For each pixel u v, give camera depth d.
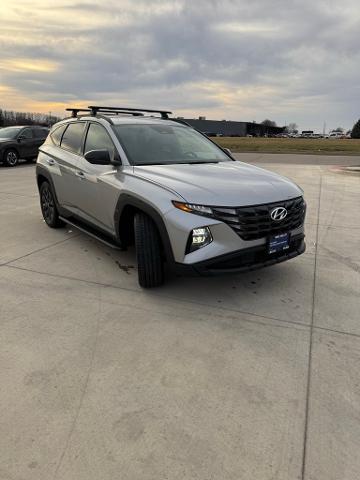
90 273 4.11
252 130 115.75
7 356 2.69
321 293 3.73
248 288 3.80
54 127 5.93
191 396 2.34
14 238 5.32
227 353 2.76
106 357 2.70
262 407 2.26
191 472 1.84
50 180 5.43
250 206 3.29
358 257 4.75
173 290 3.72
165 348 2.81
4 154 14.57
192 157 4.37
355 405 2.29
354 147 36.00
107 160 3.93
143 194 3.48
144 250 3.55
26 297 3.55
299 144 43.47
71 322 3.14
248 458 1.92
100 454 1.93
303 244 3.95
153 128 4.62
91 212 4.53
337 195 9.02
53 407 2.23
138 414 2.19
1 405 2.24
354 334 3.02
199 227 3.18
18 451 1.94
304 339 2.94
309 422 2.15
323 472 1.86
